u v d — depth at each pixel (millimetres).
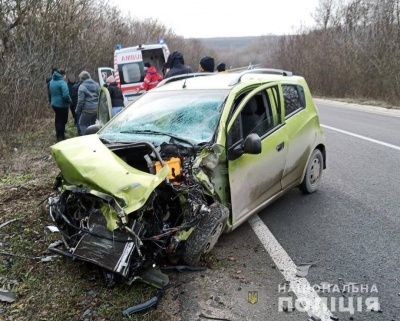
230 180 4008
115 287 3436
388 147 8836
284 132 4957
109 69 15648
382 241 4406
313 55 29219
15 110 10211
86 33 17594
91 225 3490
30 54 12008
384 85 21031
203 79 5254
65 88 9523
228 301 3359
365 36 24047
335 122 13164
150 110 4699
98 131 4660
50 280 3594
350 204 5508
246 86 4641
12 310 3207
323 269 3857
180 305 3287
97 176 3443
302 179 5602
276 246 4316
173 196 3658
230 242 4414
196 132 4129
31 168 7426
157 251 3533
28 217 4910
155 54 14375
